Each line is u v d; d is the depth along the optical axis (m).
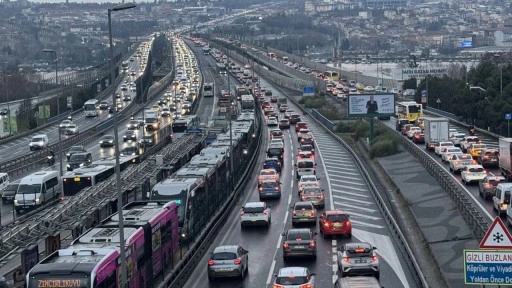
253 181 118.19
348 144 165.12
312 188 92.94
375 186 101.75
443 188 98.25
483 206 89.19
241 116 177.00
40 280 41.50
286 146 163.88
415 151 132.75
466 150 137.62
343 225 74.31
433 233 74.81
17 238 56.12
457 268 60.88
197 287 58.56
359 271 56.50
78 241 49.22
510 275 36.72
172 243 60.66
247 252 63.09
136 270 50.09
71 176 93.81
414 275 58.94
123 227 49.28
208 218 79.25
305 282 51.19
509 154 104.00
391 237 74.31
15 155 161.62
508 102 167.75
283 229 80.62
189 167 88.06
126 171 91.06
